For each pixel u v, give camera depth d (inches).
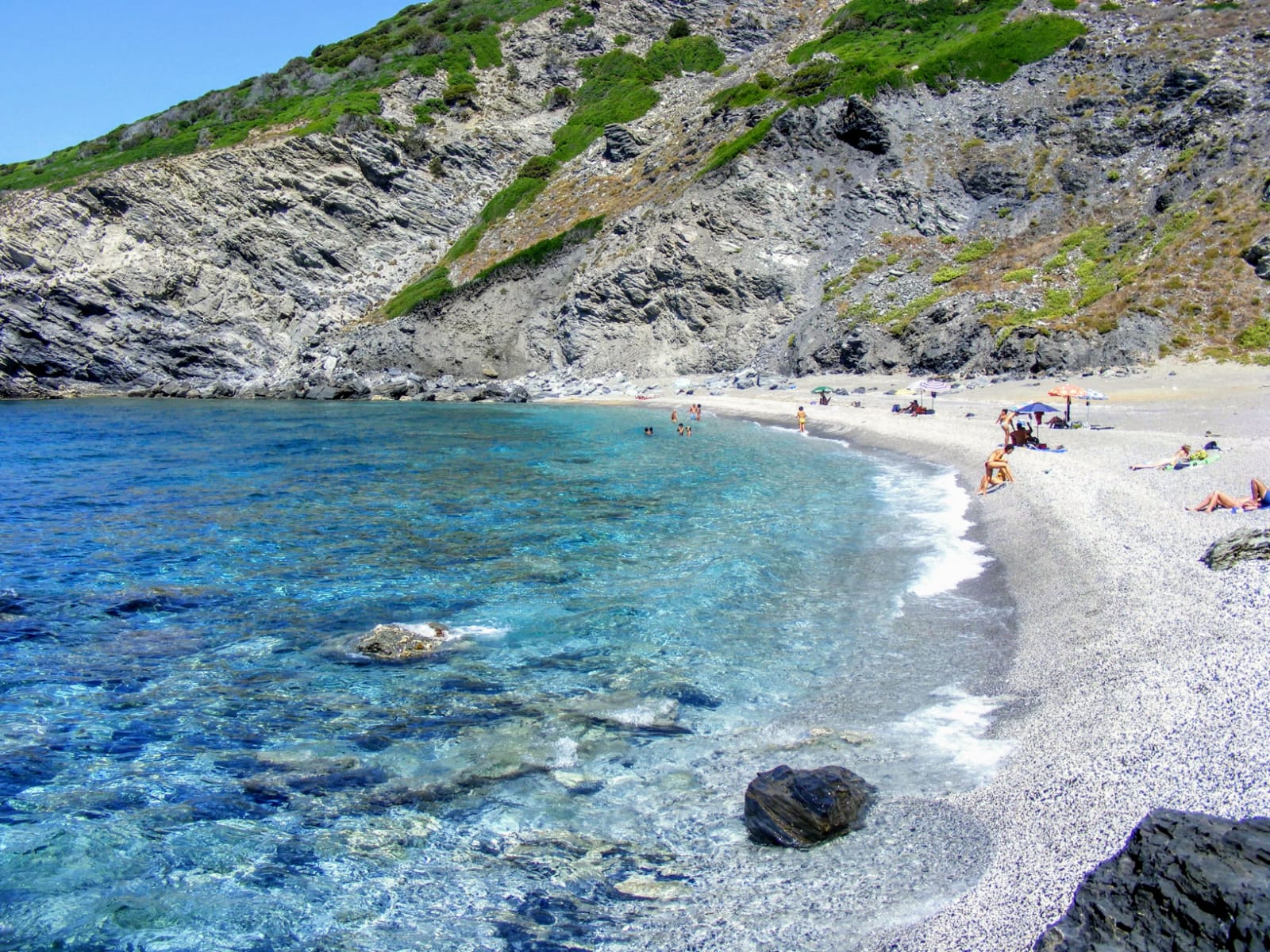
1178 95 2331.4
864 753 377.7
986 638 511.8
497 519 886.4
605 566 699.4
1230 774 288.4
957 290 2116.1
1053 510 753.6
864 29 3280.0
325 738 415.8
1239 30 2445.9
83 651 533.6
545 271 2837.1
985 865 281.0
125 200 2864.2
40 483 1124.5
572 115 3700.8
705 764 379.2
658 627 556.4
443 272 3026.6
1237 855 211.3
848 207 2554.1
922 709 420.8
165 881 305.6
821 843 309.9
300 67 4084.6
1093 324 1750.7
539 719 430.6
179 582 681.0
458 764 386.9
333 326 2970.0
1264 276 1684.3
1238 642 405.7
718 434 1620.3
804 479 1084.5
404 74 3737.7
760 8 4185.5
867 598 599.5
